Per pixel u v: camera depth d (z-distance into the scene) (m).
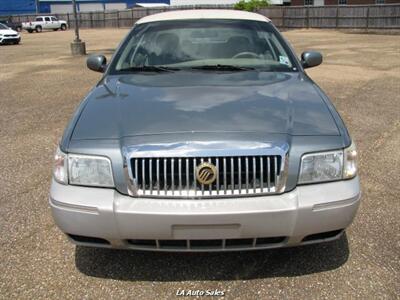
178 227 2.40
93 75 11.31
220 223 2.38
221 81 3.37
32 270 2.86
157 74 3.60
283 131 2.57
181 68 3.71
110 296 2.61
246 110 2.80
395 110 6.93
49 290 2.66
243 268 2.84
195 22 4.21
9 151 5.19
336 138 2.59
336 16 30.36
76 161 2.53
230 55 3.86
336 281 2.71
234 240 2.48
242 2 37.44
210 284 2.70
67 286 2.70
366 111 6.87
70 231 2.52
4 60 15.88
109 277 2.78
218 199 2.42
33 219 3.52
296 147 2.49
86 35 34.06
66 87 9.55
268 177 2.43
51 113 7.08
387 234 3.23
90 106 2.98
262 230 2.42
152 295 2.61
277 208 2.39
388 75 10.42
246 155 2.42
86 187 2.51
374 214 3.52
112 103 2.99
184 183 2.43
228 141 2.45
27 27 43.94
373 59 13.70
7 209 3.69
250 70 3.68
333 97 7.94
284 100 2.99
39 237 3.25
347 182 2.56
